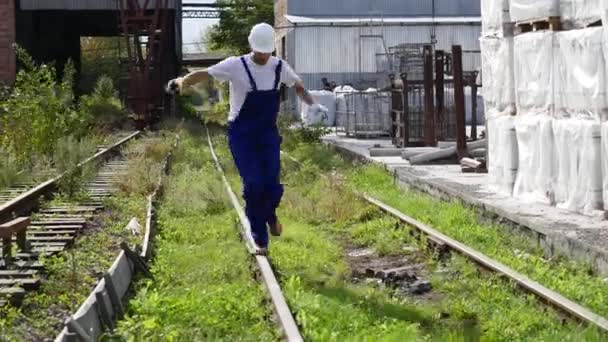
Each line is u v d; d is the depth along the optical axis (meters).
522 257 11.10
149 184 17.95
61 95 27.02
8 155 20.03
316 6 54.03
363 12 54.22
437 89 27.38
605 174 12.15
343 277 10.27
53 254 10.95
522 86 15.06
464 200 15.37
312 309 7.83
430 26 51.94
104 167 23.52
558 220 12.17
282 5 57.84
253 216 10.16
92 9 47.97
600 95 12.22
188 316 7.70
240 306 7.98
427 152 22.48
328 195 16.03
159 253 11.10
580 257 10.34
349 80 52.00
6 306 8.00
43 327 7.70
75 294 8.89
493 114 16.38
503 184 15.57
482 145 22.44
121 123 45.50
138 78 44.81
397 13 54.38
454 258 10.81
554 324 7.79
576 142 12.84
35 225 13.26
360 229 13.69
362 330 7.32
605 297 8.73
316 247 12.06
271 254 10.77
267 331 7.40
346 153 28.09
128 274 9.23
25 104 23.27
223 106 69.19
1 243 11.55
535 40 14.27
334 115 44.81
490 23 16.75
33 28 49.84
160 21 48.66
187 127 42.31
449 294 9.30
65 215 14.41
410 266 11.16
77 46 67.75
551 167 13.80
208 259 10.78
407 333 7.23
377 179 20.72
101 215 14.75
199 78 9.47
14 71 45.50
